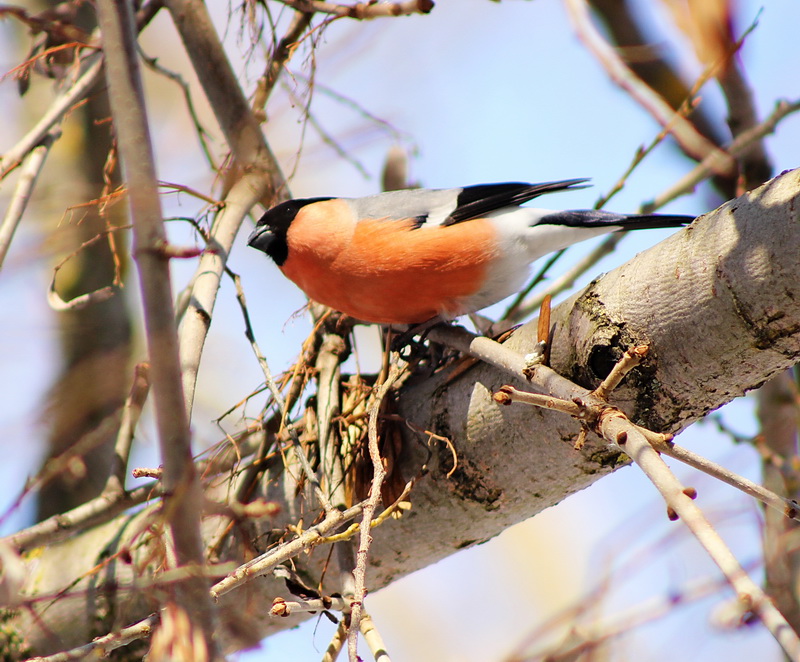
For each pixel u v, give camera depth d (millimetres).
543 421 4922
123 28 3410
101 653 4008
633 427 3725
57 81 6961
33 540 5449
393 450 5453
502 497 5219
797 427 6785
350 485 5516
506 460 5109
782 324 4195
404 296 6566
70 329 7418
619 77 6617
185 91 6758
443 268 6504
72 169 7633
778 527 6215
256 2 6844
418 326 6449
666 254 4508
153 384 3178
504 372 5133
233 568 3303
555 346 4863
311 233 6570
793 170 4238
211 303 5516
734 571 2904
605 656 5270
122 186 5938
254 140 6473
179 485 3172
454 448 5238
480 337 5184
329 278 6582
